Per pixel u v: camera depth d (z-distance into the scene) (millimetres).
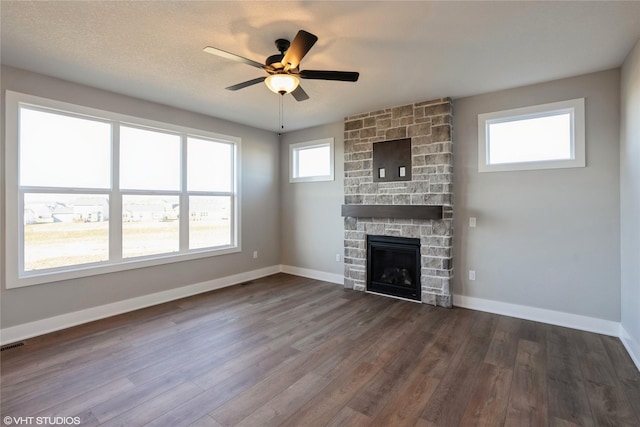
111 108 3662
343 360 2629
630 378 2350
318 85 3486
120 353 2742
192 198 4578
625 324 2904
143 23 2291
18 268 3025
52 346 2869
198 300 4230
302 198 5582
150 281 4027
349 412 1984
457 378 2359
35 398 2113
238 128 5137
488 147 3785
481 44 2598
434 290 4004
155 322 3449
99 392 2186
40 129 3217
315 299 4270
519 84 3459
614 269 3086
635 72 2572
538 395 2152
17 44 2578
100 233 3621
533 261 3496
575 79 3238
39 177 3205
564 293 3334
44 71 3098
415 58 2842
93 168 3584
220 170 4973
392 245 4387
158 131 4168
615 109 3057
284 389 2227
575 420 1910
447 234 3898
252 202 5387
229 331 3215
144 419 1917
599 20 2246
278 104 4156
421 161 4066
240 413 1975
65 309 3316
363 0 2023
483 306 3809
